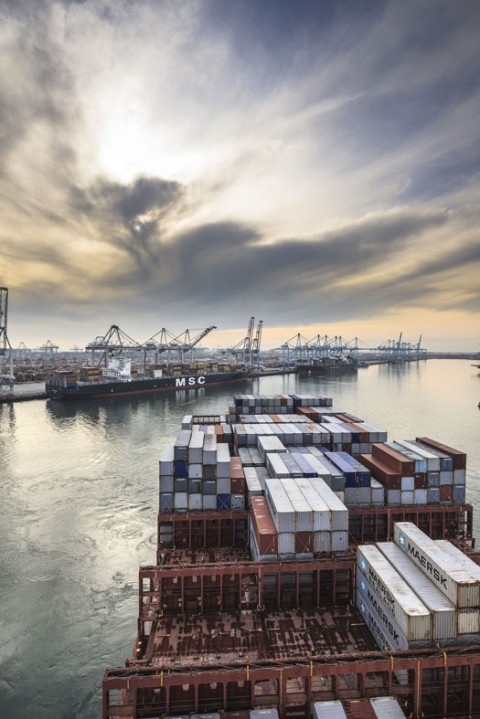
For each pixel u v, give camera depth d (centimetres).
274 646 2678
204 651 2636
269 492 3584
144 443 9050
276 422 6538
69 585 3884
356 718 2000
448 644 2273
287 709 2220
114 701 2650
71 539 4731
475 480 6431
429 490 4266
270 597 3152
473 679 2284
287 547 3153
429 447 4803
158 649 2653
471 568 2430
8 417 12256
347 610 3055
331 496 3416
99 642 3203
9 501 5797
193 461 4159
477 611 2283
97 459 7831
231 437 5662
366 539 4175
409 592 2453
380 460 4722
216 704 2234
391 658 2166
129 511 5472
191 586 3158
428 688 2244
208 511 4178
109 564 4234
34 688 2803
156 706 2225
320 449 5269
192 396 17650
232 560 3781
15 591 3794
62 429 10506
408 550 2883
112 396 17388
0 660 3028
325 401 8138
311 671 2139
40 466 7400
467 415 12594
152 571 3036
